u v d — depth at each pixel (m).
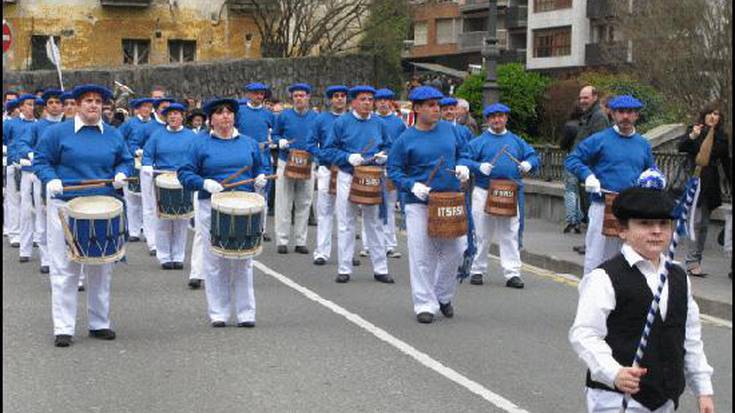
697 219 14.84
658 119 28.47
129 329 11.32
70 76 40.66
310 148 16.56
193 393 8.76
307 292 13.76
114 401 8.52
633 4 30.22
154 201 16.58
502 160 14.75
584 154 11.88
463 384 9.12
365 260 17.19
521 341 10.92
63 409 8.30
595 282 5.47
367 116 15.38
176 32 47.38
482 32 69.44
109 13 46.25
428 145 11.79
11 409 8.28
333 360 9.92
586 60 56.59
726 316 12.84
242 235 10.95
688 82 27.95
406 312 12.45
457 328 11.54
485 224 14.77
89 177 10.74
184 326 11.49
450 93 31.33
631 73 32.66
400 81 50.00
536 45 59.94
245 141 11.70
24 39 44.91
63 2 45.47
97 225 10.22
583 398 8.74
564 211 21.61
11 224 18.62
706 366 5.57
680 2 27.86
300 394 8.73
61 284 10.46
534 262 17.22
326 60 47.53
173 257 15.89
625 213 5.46
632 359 5.41
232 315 12.05
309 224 21.92
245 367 9.63
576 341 5.45
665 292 5.42
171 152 16.52
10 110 19.38
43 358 9.96
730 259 16.44
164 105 18.39
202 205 11.51
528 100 30.89
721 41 26.81
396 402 8.52
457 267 12.01
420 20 74.44
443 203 11.57
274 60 46.12
